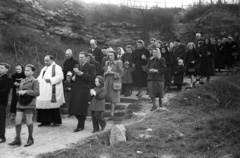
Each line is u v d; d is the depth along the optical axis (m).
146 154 5.02
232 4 22.62
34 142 5.96
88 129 6.90
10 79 5.99
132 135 5.89
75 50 16.08
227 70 13.61
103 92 6.40
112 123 7.20
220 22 20.59
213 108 7.91
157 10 22.17
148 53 9.47
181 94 9.21
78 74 6.52
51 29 17.08
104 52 9.98
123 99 9.30
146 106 8.32
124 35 20.55
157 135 5.91
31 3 16.48
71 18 18.53
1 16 14.62
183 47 11.03
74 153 5.10
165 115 7.27
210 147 5.32
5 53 12.71
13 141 5.82
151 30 21.42
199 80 11.00
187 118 6.91
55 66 7.32
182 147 5.35
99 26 20.30
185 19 22.64
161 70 7.55
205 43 11.02
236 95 8.66
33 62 12.65
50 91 7.12
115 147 5.32
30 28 15.45
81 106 6.59
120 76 7.75
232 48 13.54
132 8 22.59
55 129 7.02
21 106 5.67
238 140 5.55
